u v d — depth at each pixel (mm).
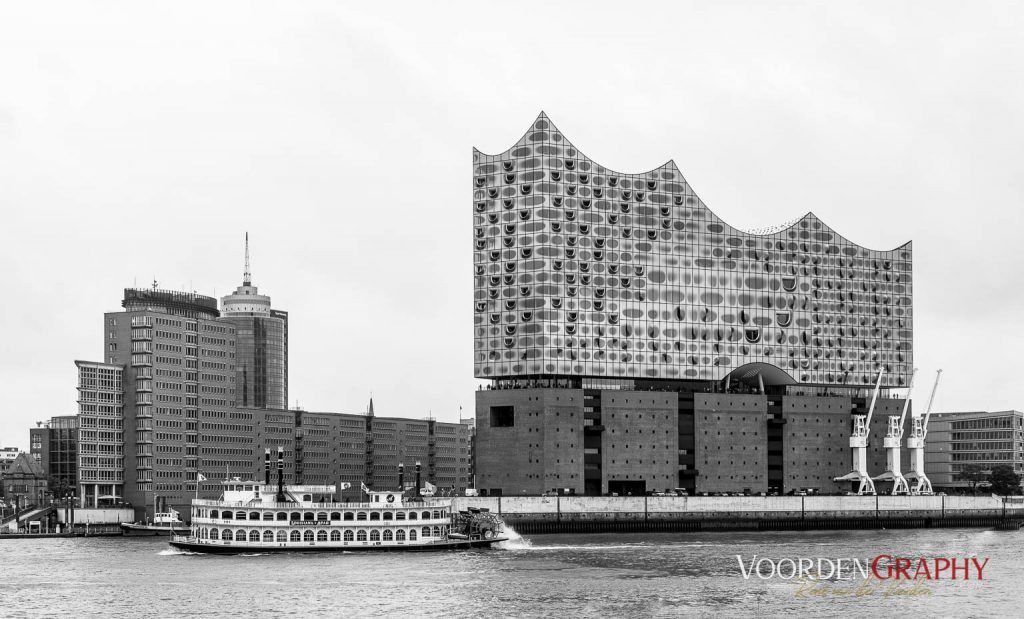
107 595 160500
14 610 149875
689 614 144750
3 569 195000
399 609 148000
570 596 157500
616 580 172750
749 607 149500
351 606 150000
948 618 142375
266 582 170125
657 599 155375
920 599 155875
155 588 165750
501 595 158250
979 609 148625
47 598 158875
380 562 195125
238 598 156500
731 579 174625
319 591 161625
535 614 144625
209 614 145500
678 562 198000
